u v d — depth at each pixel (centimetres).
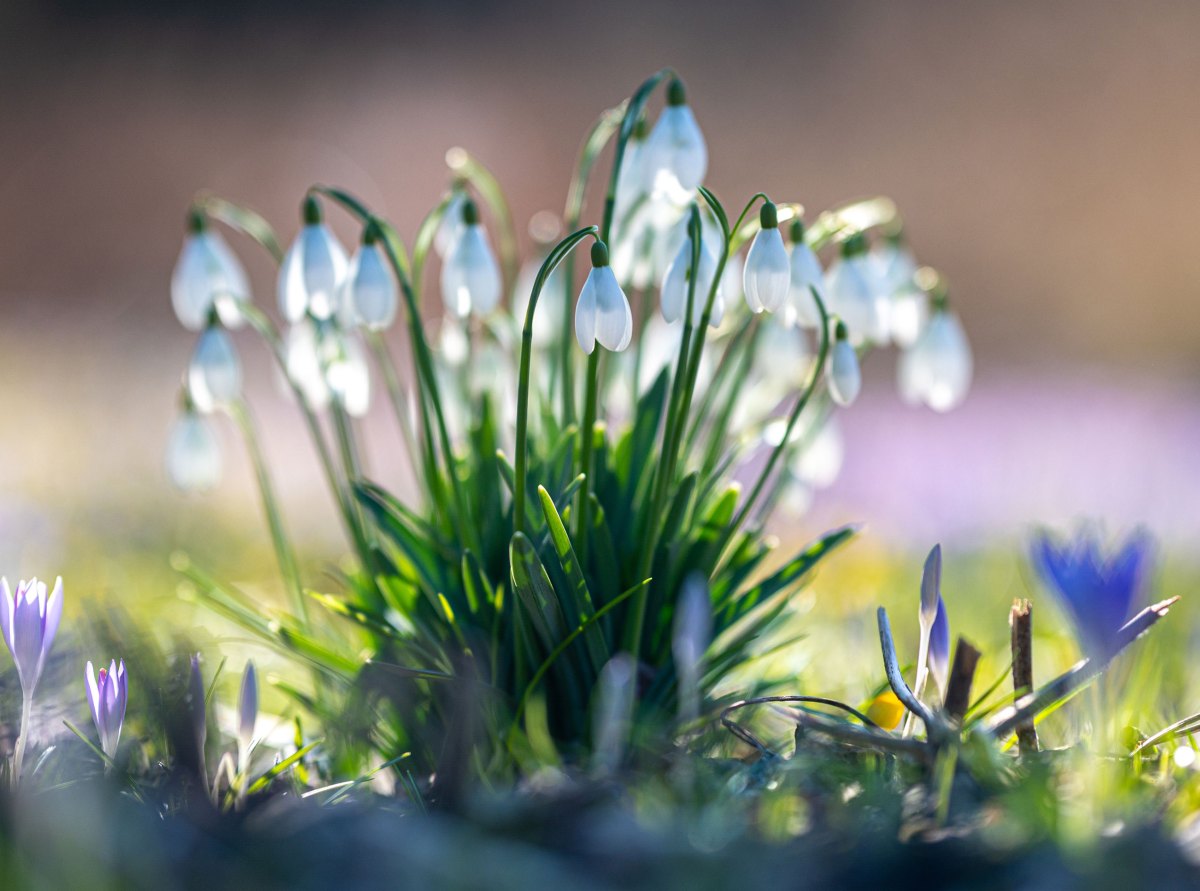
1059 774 46
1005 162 283
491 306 56
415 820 46
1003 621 71
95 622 52
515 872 43
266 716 57
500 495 55
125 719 51
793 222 54
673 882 43
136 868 43
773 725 55
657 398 54
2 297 310
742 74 305
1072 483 120
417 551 54
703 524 54
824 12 298
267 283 278
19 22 320
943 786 44
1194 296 264
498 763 50
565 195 305
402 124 313
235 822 46
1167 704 55
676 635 54
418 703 53
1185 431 140
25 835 43
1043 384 201
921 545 100
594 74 314
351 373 57
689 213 54
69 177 319
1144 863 42
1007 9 285
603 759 47
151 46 325
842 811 45
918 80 293
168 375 182
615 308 50
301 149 316
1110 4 277
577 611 52
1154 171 271
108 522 99
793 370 61
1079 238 276
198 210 59
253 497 122
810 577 56
